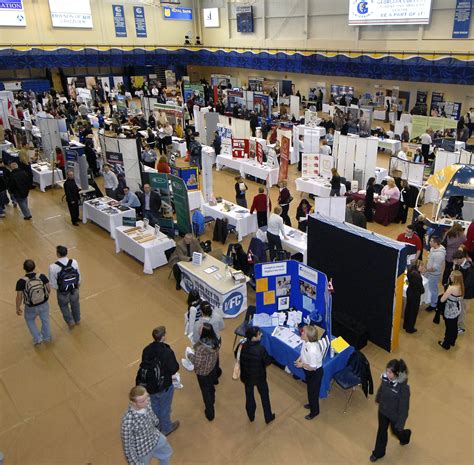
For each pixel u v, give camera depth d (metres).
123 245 9.96
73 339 7.23
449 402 5.79
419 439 5.25
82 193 12.51
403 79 21.61
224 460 5.03
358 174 13.43
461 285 6.41
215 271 7.90
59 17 25.91
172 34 30.80
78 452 5.23
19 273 9.37
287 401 5.85
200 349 5.05
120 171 12.76
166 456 4.45
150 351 4.92
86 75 31.53
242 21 28.42
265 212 10.34
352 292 7.04
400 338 7.07
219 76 30.86
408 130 18.95
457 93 20.62
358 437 5.29
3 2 24.02
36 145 17.66
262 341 6.45
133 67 32.56
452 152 12.49
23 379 6.41
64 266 7.16
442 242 8.60
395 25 21.31
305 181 13.00
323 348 5.59
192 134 16.73
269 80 28.44
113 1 27.73
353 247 6.79
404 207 11.56
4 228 11.70
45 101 24.92
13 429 5.57
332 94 25.41
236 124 16.77
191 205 12.20
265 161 14.87
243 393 6.03
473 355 6.66
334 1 23.50
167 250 9.38
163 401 5.07
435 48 20.20
